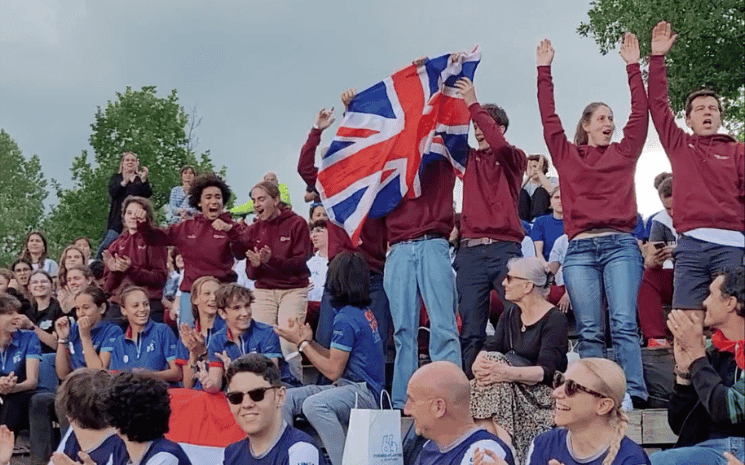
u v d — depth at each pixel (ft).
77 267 31.63
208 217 30.14
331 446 21.42
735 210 22.29
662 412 22.44
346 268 22.68
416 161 24.40
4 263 166.71
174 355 26.04
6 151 193.06
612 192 23.20
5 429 19.51
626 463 15.57
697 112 22.81
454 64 25.46
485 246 24.81
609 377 15.87
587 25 67.72
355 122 25.57
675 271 22.80
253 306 28.43
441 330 23.59
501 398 20.22
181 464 17.06
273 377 17.39
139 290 26.40
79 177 126.31
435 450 16.88
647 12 63.82
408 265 23.95
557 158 23.84
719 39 64.64
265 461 17.19
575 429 16.08
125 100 130.72
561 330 20.92
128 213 31.37
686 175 22.62
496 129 24.07
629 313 22.86
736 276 16.63
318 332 25.21
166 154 129.80
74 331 27.02
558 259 30.12
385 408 23.03
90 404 17.97
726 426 17.20
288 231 28.45
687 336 16.97
